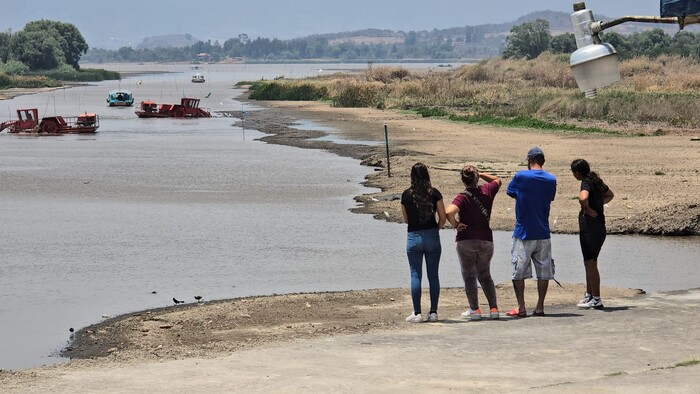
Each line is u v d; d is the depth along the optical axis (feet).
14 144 286.05
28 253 117.08
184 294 93.81
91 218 144.77
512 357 57.98
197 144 279.69
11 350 72.84
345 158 234.58
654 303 78.79
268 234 129.29
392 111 435.12
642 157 217.97
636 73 634.02
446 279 99.40
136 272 105.09
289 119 387.75
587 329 66.85
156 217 145.28
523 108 377.30
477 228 72.54
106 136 317.22
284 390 50.14
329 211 149.89
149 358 64.80
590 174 75.97
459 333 67.21
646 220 127.13
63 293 94.68
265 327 76.13
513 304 83.05
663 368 51.62
